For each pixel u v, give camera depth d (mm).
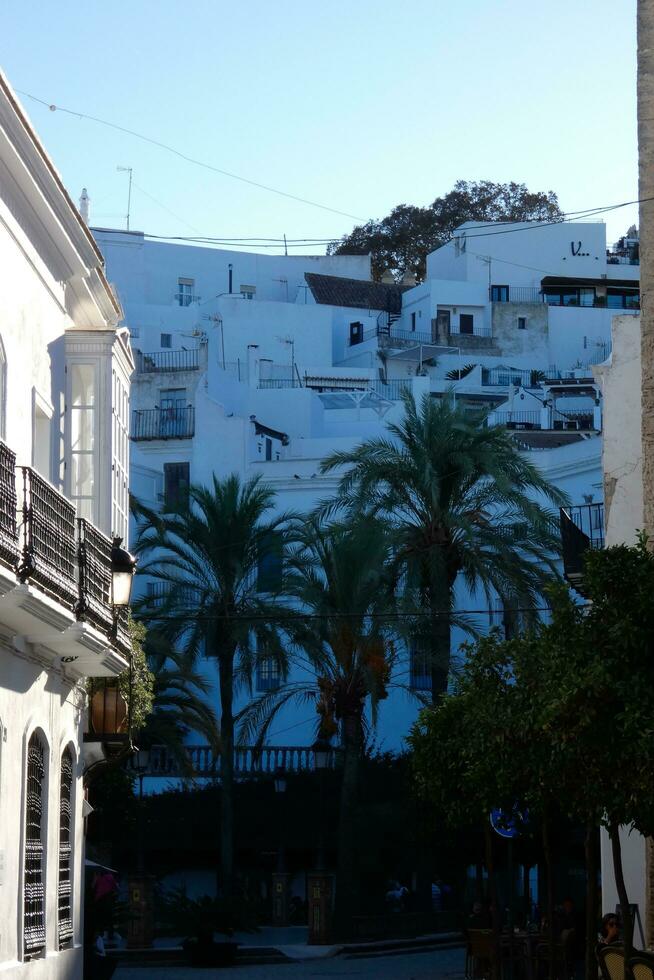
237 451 59594
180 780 47031
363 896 42000
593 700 14812
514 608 38719
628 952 15133
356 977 30000
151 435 61281
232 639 40094
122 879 44719
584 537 26062
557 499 39719
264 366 75562
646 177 21719
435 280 87875
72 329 20766
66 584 16688
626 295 91375
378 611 39125
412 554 39281
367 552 38812
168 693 49281
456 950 39062
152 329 78062
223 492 41375
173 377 65500
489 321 87312
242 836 44375
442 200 110062
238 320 80125
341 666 40250
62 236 19469
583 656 15094
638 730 14406
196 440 60656
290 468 57969
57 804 19234
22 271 18000
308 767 45531
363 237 110312
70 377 20750
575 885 40375
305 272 92875
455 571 39656
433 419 39438
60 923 19641
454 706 18125
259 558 41812
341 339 86812
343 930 38844
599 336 88062
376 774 44250
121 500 21984
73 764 20656
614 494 25078
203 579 41531
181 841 44469
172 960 34312
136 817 40656
